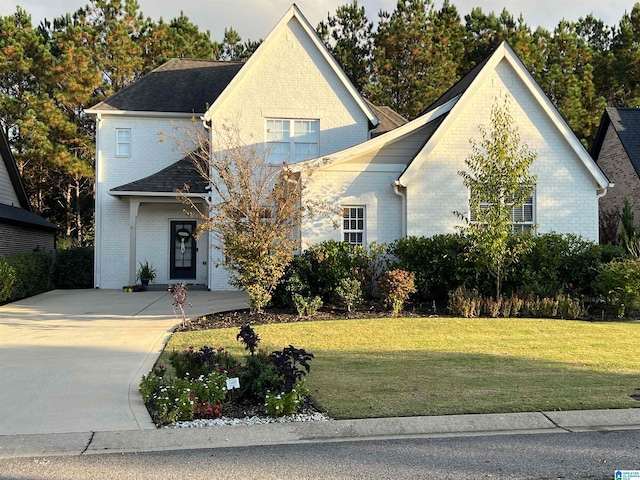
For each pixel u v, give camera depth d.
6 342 9.80
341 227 14.66
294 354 6.47
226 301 14.90
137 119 19.89
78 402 6.45
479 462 4.78
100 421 5.82
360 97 18.06
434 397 6.51
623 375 7.54
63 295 17.12
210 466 4.73
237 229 12.17
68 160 26.67
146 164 19.88
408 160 14.86
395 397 6.52
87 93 27.39
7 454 5.04
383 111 23.55
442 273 13.22
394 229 14.75
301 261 13.12
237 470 4.63
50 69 27.12
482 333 10.45
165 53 32.31
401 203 14.77
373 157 14.73
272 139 17.94
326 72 18.12
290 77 17.98
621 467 4.66
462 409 6.10
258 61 17.86
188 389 6.00
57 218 35.50
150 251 19.72
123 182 19.80
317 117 18.06
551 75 32.47
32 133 25.62
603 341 9.78
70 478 4.48
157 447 5.22
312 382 7.16
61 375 7.61
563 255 13.32
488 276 13.03
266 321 11.64
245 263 12.04
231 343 9.55
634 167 22.91
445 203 14.46
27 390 6.90
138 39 32.78
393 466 4.69
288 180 12.43
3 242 18.31
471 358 8.54
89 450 5.13
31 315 12.84
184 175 18.89
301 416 5.96
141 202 18.48
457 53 35.44
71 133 27.78
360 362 8.27
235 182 13.41
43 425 5.70
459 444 5.23
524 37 33.78
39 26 35.78
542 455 4.94
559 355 8.73
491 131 13.62
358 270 13.34
